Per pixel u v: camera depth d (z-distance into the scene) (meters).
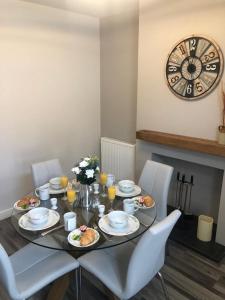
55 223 1.80
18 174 3.34
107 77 3.89
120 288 1.57
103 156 4.03
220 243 2.63
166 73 2.88
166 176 2.39
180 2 2.62
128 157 3.60
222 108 2.50
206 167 2.92
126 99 3.68
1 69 2.96
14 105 3.14
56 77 3.48
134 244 1.98
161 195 2.42
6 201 3.29
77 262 1.81
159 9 2.81
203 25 2.50
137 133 3.09
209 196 2.97
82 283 2.22
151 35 2.95
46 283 1.65
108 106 3.98
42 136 3.49
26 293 1.56
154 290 2.13
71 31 3.51
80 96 3.82
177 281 2.22
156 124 3.12
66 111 3.69
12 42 2.99
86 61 3.77
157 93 3.03
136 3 3.12
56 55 3.42
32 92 3.27
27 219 1.85
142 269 1.52
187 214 3.07
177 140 2.69
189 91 2.71
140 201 2.05
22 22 3.03
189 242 2.66
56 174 2.78
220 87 2.48
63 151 3.77
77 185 2.30
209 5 2.42
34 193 2.32
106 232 1.69
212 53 2.46
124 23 3.46
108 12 3.48
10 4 2.89
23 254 1.88
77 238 1.64
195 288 2.15
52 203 2.01
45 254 1.88
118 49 3.62
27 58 3.15
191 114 2.76
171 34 2.76
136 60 3.42
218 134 2.53
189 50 2.63
